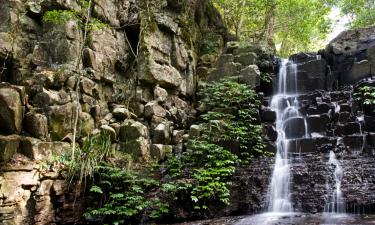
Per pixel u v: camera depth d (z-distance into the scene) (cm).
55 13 791
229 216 747
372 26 1169
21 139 686
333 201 709
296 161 849
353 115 956
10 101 697
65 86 809
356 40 1166
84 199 729
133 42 1055
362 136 862
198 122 1096
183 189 771
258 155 931
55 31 848
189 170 848
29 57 821
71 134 793
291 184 770
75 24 854
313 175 769
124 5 1032
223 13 1642
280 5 1695
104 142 802
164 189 741
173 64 1085
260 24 1784
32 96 780
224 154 863
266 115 1041
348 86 1092
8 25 796
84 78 853
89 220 724
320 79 1143
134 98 978
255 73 1104
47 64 841
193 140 906
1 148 641
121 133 903
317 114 1012
